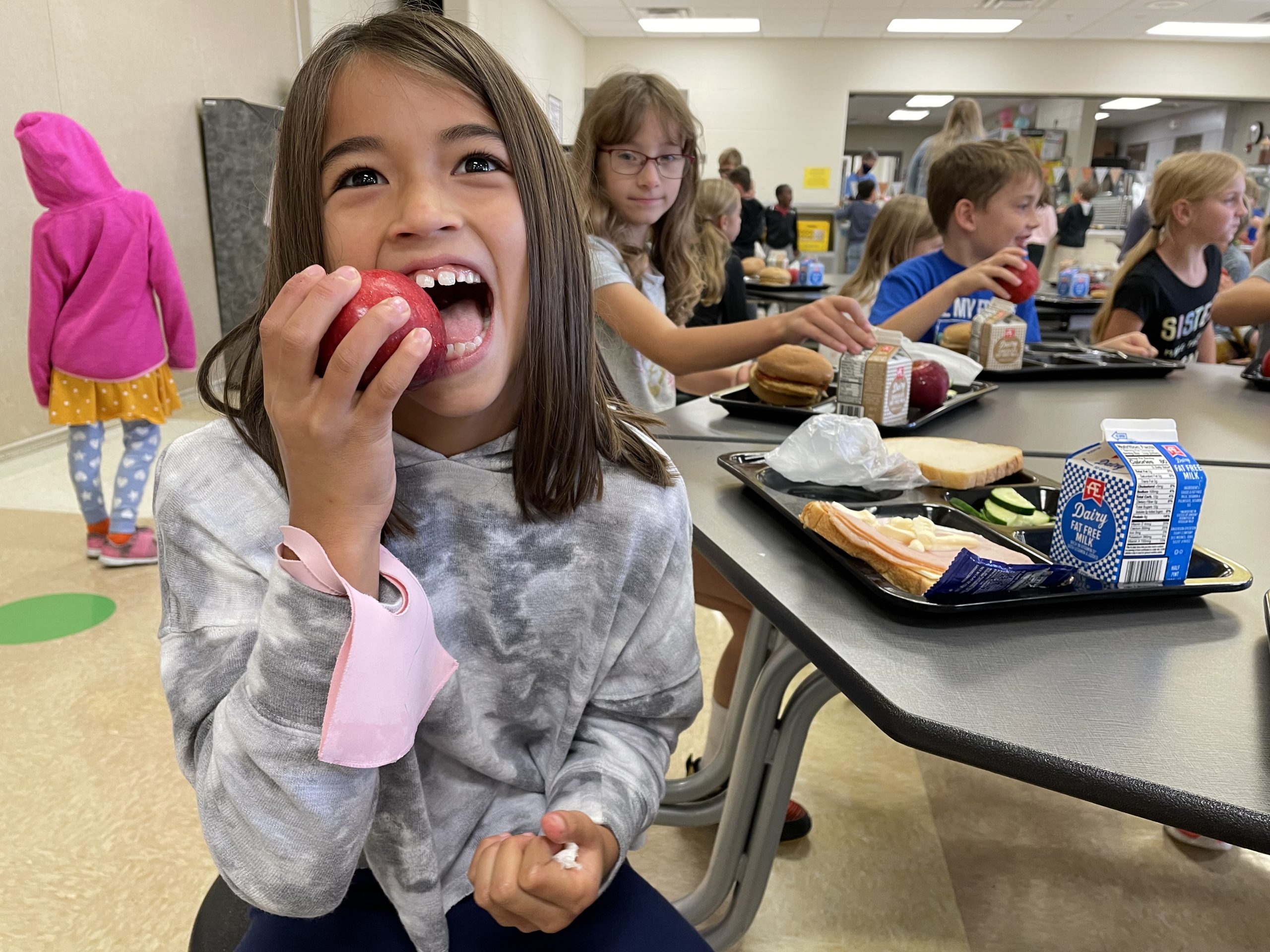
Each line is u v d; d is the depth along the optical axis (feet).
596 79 29.84
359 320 1.42
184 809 5.04
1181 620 2.24
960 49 28.35
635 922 2.24
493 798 2.31
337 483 1.52
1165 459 2.31
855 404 4.31
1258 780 1.56
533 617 2.20
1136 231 13.16
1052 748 1.64
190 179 15.29
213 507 1.89
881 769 5.66
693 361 4.69
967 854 4.92
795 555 2.66
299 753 1.57
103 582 8.00
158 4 14.32
